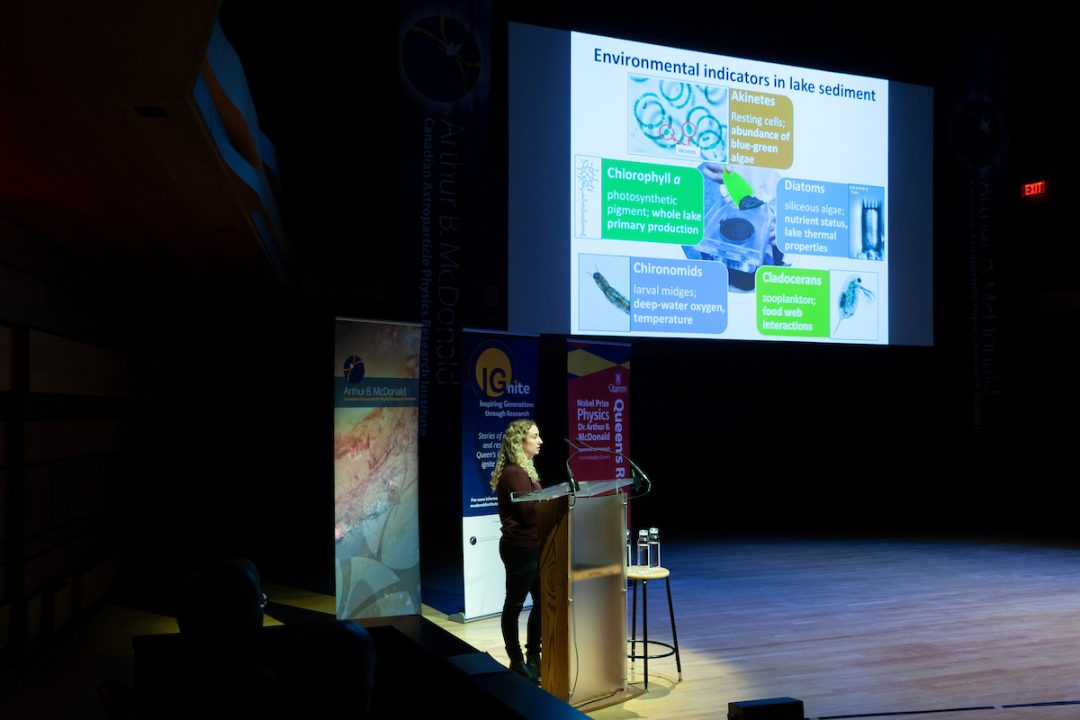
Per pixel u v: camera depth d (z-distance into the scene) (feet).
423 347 25.98
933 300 33.17
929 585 23.41
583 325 28.43
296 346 37.73
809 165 31.32
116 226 18.29
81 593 19.10
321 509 37.96
